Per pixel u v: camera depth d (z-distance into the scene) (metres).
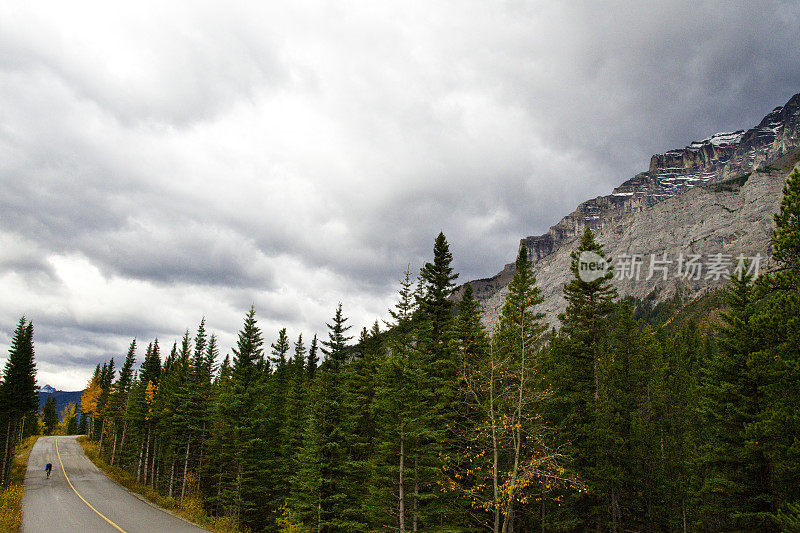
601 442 25.80
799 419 16.56
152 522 28.09
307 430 27.61
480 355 25.77
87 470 57.44
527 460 21.59
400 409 23.39
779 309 16.45
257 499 36.72
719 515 33.56
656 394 35.72
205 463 43.00
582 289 30.19
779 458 18.39
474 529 23.56
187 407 41.81
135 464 59.97
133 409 56.28
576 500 26.88
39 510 31.56
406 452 23.17
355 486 27.80
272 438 37.53
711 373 26.14
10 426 48.22
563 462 24.19
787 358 16.28
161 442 51.38
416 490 22.22
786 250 17.09
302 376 48.75
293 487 30.03
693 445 33.19
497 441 20.91
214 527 27.53
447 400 24.61
